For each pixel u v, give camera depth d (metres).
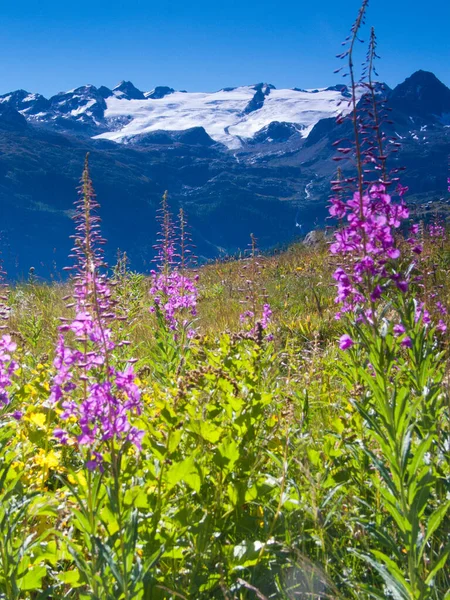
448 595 2.40
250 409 3.77
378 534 2.75
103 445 3.04
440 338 6.08
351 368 4.62
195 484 3.17
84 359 3.15
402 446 2.68
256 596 2.89
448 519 3.21
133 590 2.44
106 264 3.26
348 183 4.21
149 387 5.52
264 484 3.27
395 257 4.18
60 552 2.95
